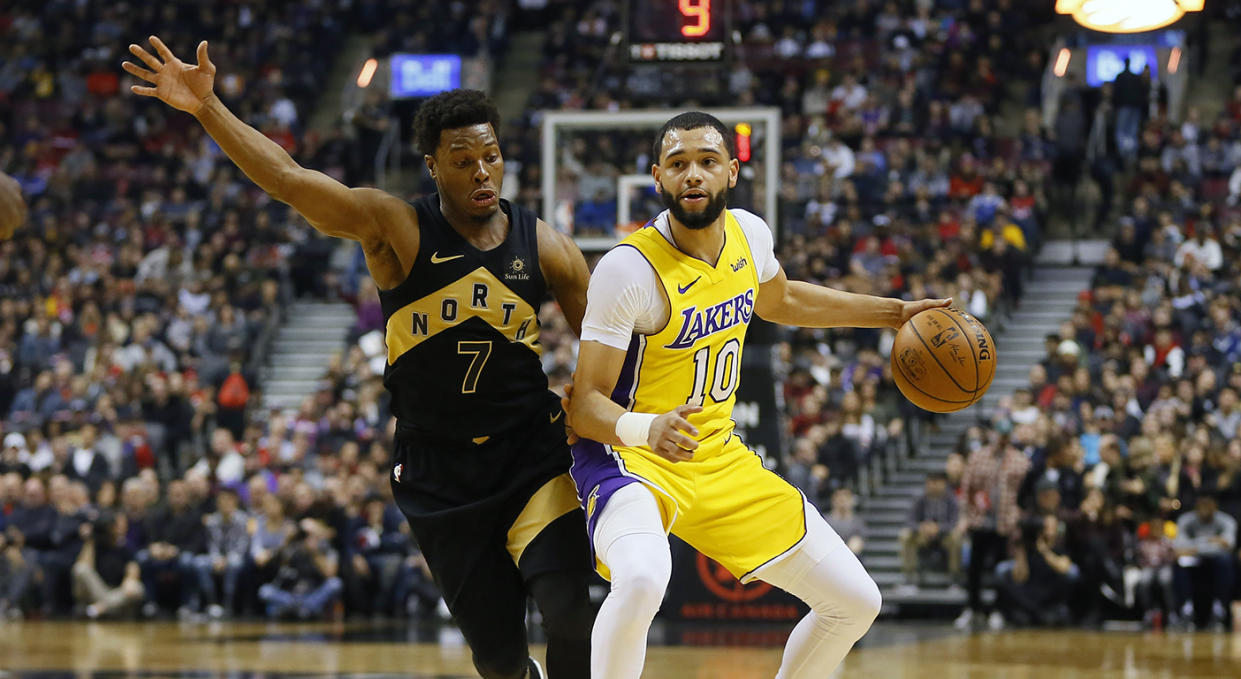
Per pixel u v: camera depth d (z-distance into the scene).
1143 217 14.90
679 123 3.65
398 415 3.97
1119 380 12.33
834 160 16.36
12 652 8.27
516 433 3.91
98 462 12.88
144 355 14.70
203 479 12.06
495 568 3.89
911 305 4.21
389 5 22.11
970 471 11.25
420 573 11.60
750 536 3.77
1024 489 10.95
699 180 3.58
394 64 20.14
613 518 3.58
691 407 3.39
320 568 11.55
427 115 3.74
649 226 3.76
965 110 17.52
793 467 11.66
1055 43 19.12
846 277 14.69
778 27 19.44
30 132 19.81
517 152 17.64
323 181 3.67
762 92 18.16
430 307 3.78
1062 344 12.85
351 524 11.71
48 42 21.50
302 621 11.33
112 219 17.78
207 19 21.44
